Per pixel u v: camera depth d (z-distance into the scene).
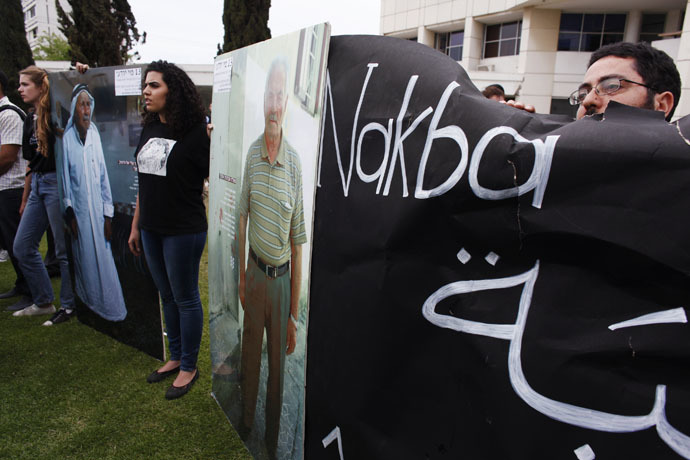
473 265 0.97
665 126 0.76
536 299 0.87
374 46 1.24
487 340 0.93
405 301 1.09
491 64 22.89
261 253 1.65
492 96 3.31
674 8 18.67
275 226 1.54
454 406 1.00
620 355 0.77
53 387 2.45
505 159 0.90
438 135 1.02
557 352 0.83
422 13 25.11
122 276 2.82
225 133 1.95
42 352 2.85
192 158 2.21
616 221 0.77
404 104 1.11
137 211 2.59
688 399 0.72
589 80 1.25
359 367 1.22
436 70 1.08
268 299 1.62
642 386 0.76
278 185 1.50
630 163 0.76
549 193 0.84
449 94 1.02
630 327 0.77
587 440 0.80
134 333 2.87
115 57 8.86
